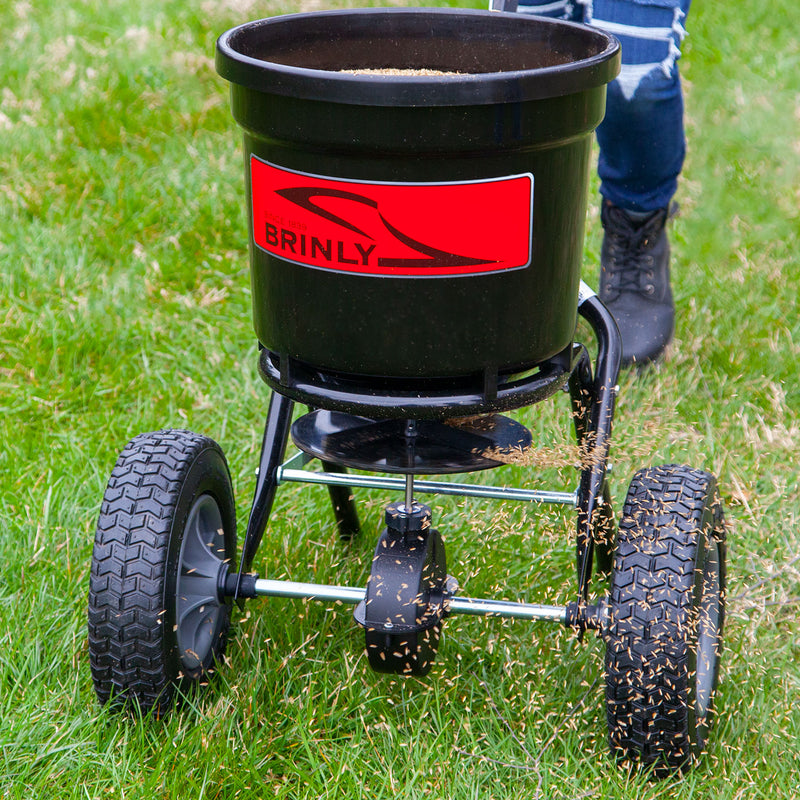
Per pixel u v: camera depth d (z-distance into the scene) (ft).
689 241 16.47
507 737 8.26
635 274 13.65
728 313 14.64
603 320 8.72
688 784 7.88
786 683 8.84
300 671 9.02
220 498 9.03
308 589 8.32
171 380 13.26
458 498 11.12
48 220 16.21
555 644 9.19
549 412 12.28
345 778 7.89
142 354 13.42
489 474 11.36
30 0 25.30
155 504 7.95
